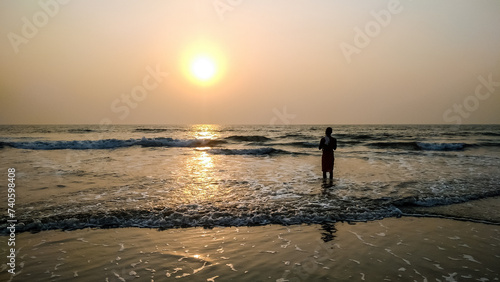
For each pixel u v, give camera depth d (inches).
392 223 225.5
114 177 383.6
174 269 152.9
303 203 269.6
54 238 192.4
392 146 927.0
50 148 804.6
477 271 151.3
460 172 437.4
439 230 211.2
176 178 381.7
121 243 185.9
